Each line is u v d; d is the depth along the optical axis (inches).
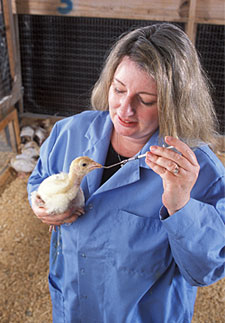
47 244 150.3
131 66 49.8
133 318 66.4
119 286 64.4
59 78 216.7
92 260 64.6
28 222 160.9
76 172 55.9
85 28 197.6
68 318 73.7
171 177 45.8
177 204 49.1
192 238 52.7
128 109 52.1
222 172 60.1
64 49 206.8
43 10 190.2
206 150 60.8
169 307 65.5
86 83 214.4
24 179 186.1
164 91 49.3
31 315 122.7
